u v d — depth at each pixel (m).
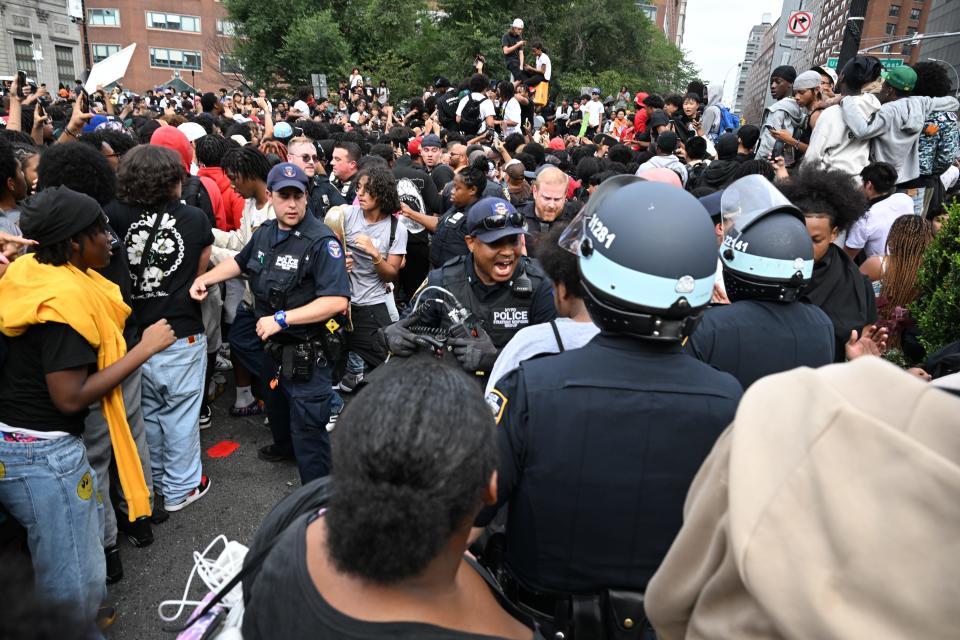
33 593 0.73
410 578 0.89
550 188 4.25
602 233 1.42
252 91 30.30
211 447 4.24
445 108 12.00
